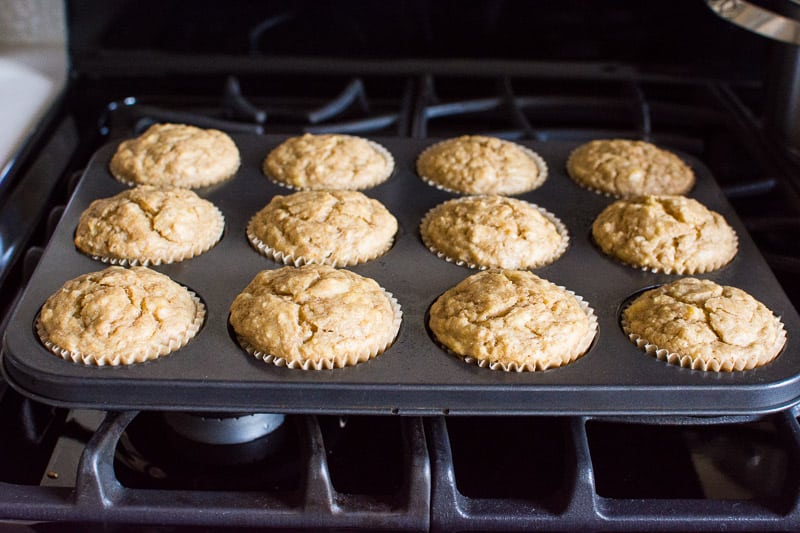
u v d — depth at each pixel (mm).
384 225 543
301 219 536
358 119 685
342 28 734
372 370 453
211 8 723
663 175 595
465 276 521
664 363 461
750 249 539
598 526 423
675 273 525
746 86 737
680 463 468
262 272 501
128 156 592
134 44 732
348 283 487
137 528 425
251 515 421
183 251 526
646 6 720
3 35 737
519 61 739
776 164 627
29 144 617
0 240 543
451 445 472
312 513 421
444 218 548
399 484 452
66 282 487
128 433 473
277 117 705
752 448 476
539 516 423
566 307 482
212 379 439
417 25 733
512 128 681
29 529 422
